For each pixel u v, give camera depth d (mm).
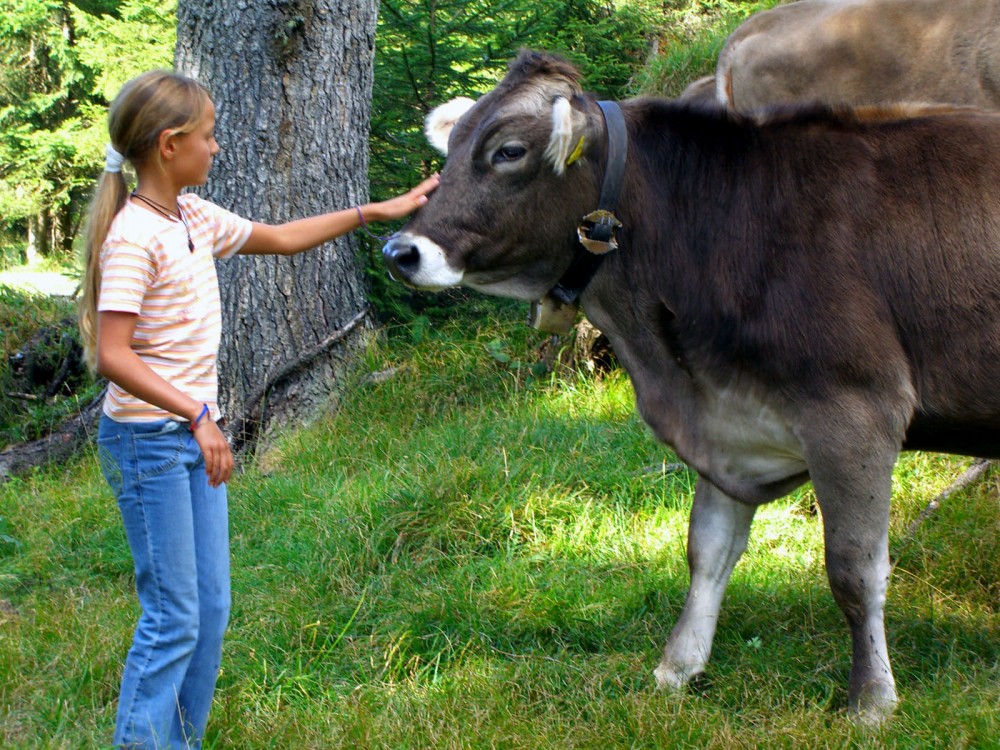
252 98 6059
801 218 3068
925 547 4184
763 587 4004
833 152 3127
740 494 3328
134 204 2686
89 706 3383
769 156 3150
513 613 3879
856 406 2992
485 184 3066
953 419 3135
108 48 14703
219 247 2955
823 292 3004
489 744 2955
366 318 6512
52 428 6949
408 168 7055
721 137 3205
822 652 3568
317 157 6195
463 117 3162
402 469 5047
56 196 18203
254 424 6164
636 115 3264
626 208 3186
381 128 6988
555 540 4410
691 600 3504
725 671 3502
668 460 5020
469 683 3369
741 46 5242
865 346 2977
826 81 4965
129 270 2594
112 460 2777
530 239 3143
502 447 5137
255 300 6148
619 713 3137
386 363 6379
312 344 6285
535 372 6160
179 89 2676
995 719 2967
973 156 3059
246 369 6184
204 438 2602
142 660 2828
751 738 2918
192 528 2805
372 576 4215
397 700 3297
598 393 5762
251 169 6098
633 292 3248
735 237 3119
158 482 2738
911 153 3100
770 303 3049
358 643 3768
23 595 4402
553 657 3639
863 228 3039
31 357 7781
